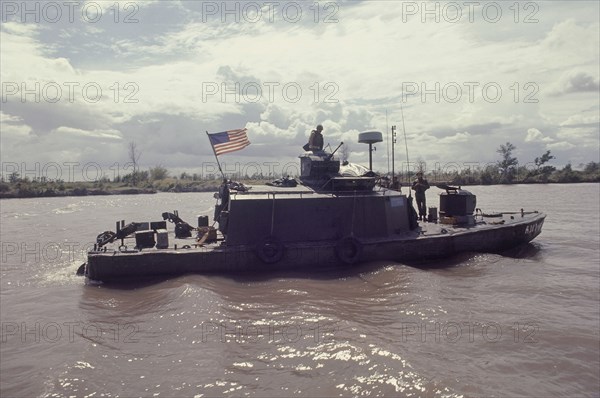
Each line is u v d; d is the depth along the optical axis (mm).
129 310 12891
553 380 8695
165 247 16391
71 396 8125
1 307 13734
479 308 12805
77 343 10656
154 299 13688
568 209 44500
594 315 12289
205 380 8641
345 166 20609
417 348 10023
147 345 10398
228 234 16578
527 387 8391
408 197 19562
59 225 37406
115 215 46531
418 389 8188
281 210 16969
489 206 47875
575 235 27797
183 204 64438
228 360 9484
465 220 20375
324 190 18469
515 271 16906
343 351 9742
